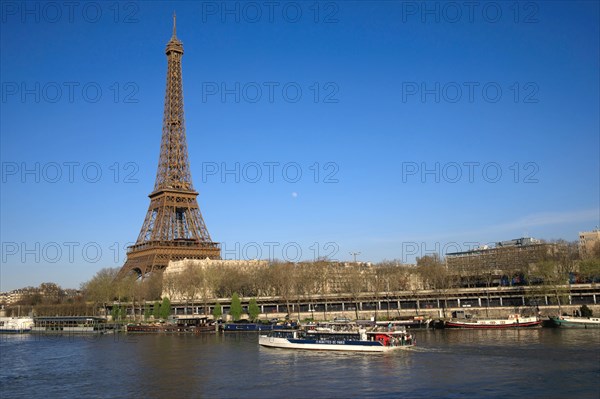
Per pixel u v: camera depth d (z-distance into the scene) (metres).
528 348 174.00
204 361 170.50
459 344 190.50
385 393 119.69
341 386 127.75
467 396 114.94
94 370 161.75
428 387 123.50
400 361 157.62
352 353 179.12
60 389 136.00
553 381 124.88
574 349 168.75
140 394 127.88
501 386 121.88
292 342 194.88
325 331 197.38
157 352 197.50
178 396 124.44
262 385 131.88
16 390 136.25
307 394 121.50
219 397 121.88
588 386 119.56
